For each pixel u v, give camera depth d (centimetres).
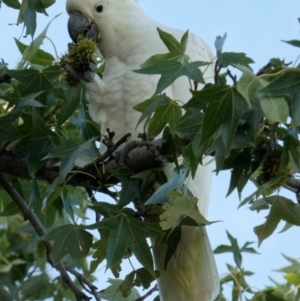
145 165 923
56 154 893
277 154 780
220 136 720
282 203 812
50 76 962
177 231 925
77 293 1039
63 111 1027
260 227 821
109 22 1163
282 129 752
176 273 1029
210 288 1016
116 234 851
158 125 828
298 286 1077
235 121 682
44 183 1164
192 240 1012
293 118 684
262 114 709
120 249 847
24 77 959
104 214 859
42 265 1206
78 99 1027
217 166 714
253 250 1141
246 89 633
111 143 915
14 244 1225
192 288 1026
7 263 1179
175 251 1022
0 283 1159
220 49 746
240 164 769
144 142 909
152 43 1140
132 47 1145
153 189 984
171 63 769
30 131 956
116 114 1127
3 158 1034
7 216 1232
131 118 1105
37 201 1087
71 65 959
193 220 848
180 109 815
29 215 1088
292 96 676
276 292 1095
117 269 936
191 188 1012
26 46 1081
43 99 975
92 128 1120
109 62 1157
